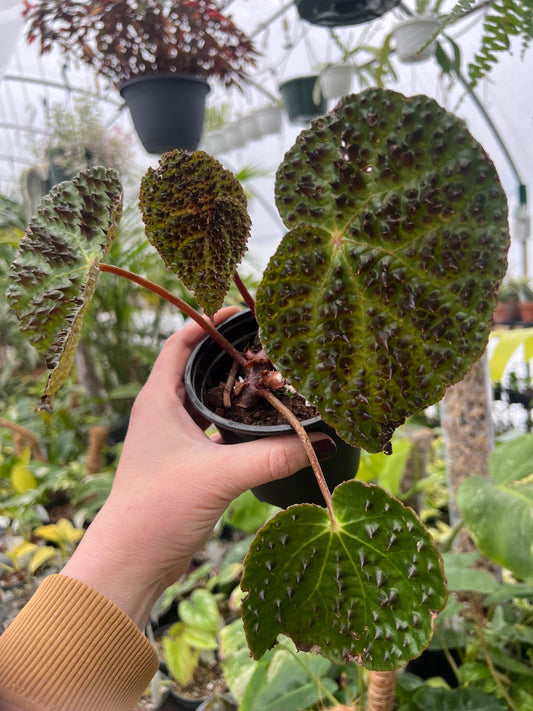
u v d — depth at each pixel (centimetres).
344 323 28
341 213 28
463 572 73
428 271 27
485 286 26
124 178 169
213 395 48
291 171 28
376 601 32
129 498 47
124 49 108
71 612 41
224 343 46
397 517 30
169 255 44
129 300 201
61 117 161
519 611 97
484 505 68
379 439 29
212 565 115
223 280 43
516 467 70
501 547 64
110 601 42
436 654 93
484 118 244
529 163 255
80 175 37
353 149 27
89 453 155
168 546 46
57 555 137
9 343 254
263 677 72
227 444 50
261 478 41
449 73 89
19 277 36
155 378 53
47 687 39
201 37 110
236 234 43
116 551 45
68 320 33
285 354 29
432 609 30
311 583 33
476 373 86
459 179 25
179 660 93
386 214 27
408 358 28
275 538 31
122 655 41
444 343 27
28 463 159
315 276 28
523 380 199
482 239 25
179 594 120
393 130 26
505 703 77
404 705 75
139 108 111
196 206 42
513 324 255
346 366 29
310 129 27
